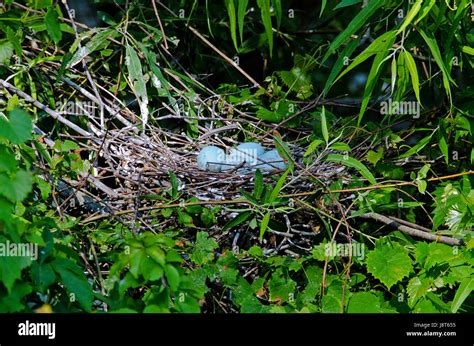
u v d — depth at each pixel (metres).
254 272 2.63
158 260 1.95
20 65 2.86
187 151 2.91
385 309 2.37
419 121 3.07
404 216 2.83
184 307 1.99
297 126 3.10
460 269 2.43
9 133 1.93
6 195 1.87
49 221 2.22
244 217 2.52
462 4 2.56
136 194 2.65
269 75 3.75
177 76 3.23
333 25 4.04
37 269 2.01
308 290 2.43
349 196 2.66
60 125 2.99
